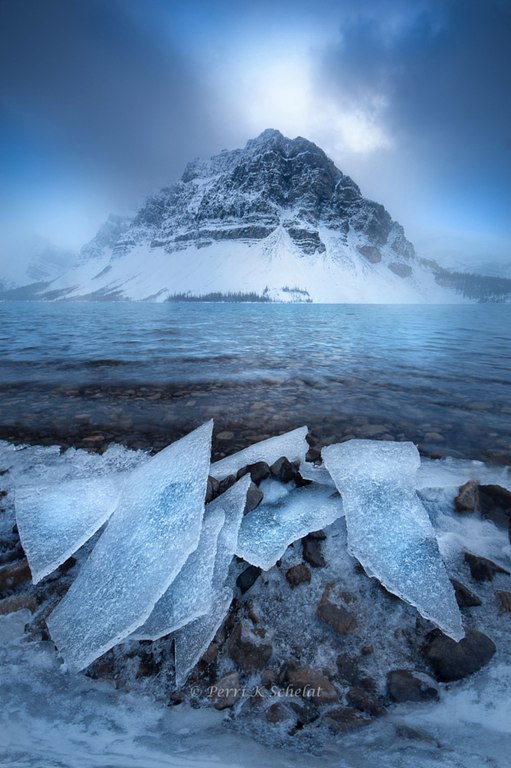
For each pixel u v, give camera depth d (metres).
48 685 1.57
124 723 1.42
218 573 1.99
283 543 2.19
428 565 1.99
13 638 1.81
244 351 12.77
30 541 2.19
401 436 4.61
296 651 1.75
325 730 1.39
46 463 3.85
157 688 1.58
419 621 1.84
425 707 1.47
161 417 5.40
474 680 1.55
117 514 2.37
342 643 1.78
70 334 18.98
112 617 1.71
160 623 1.72
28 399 6.38
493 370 9.25
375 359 11.05
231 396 6.61
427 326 27.05
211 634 1.73
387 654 1.72
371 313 54.00
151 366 9.64
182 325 26.33
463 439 4.51
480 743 1.29
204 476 2.34
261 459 3.13
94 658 1.57
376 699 1.52
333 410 5.75
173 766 1.23
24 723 1.39
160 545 1.98
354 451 3.00
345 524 2.46
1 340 15.93
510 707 1.43
